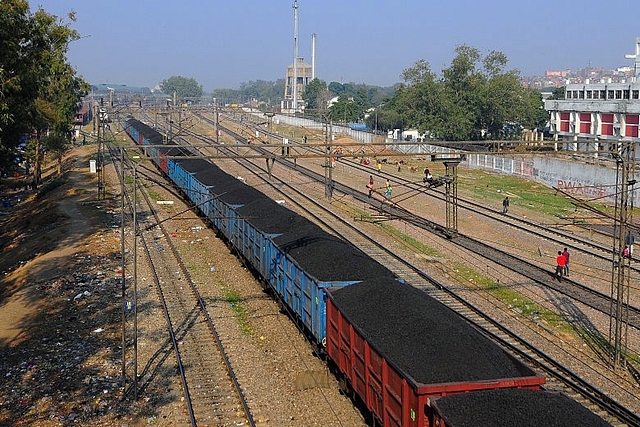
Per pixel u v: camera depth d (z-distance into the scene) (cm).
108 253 3547
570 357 2123
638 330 2395
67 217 4547
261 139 8625
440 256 3516
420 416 1251
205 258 3459
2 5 3164
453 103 8269
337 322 1825
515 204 5041
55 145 6862
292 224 2845
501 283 2995
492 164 6881
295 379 1902
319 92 15500
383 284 1803
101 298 2789
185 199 5119
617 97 8044
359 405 1739
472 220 4425
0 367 2127
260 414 1731
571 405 1131
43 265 3366
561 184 5747
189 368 2048
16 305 2802
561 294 2834
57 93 6353
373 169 6688
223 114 14462
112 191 5728
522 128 9019
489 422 1109
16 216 5375
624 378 1984
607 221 4359
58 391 1923
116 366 2091
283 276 2456
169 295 2814
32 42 3538
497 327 2375
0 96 3081
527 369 1309
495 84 7981
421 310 1596
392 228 4169
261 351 2177
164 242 3809
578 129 7962
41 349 2264
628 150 2131
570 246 3678
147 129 8031
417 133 9344
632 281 3042
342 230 4062
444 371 1313
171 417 1734
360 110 14112
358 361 1659
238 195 3759
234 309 2625
